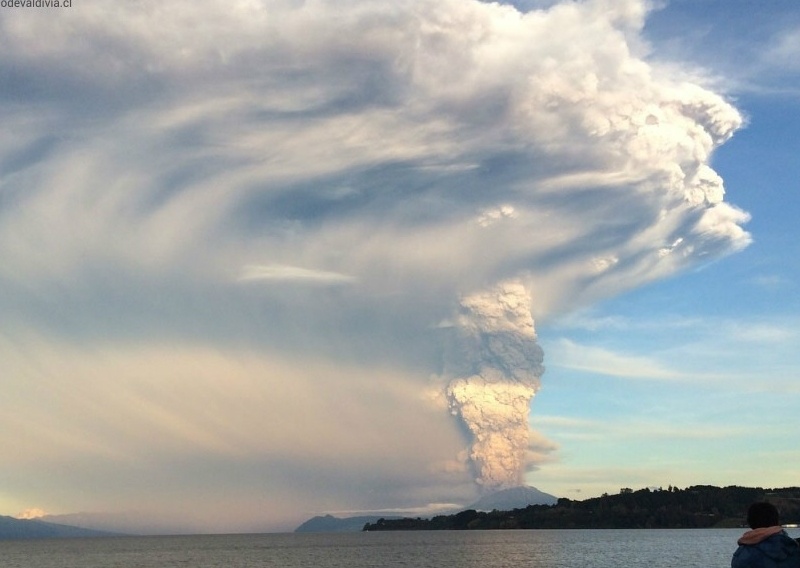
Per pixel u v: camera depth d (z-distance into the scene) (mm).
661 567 109625
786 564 10820
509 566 121438
